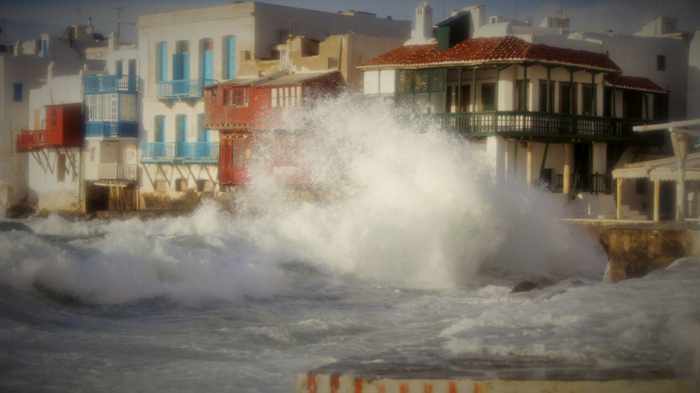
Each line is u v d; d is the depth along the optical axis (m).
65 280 39.38
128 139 116.38
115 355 29.73
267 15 102.62
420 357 22.58
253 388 25.98
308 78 91.06
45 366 27.94
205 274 44.03
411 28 114.38
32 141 126.75
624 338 24.86
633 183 88.50
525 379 20.02
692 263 40.75
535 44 81.88
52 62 132.00
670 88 98.06
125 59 119.88
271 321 37.31
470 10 86.88
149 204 113.94
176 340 32.47
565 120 82.25
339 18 108.38
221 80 104.94
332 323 35.97
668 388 19.97
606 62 87.06
